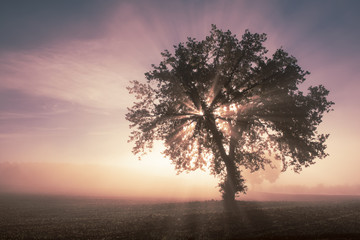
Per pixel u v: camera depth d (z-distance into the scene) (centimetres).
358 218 1853
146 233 1516
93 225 1922
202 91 2775
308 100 2617
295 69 2464
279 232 1424
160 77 2662
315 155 2708
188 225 1720
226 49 2628
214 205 3019
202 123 2828
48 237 1516
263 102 2664
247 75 2681
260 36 2575
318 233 1361
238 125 2827
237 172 2825
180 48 2678
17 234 1650
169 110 2722
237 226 1628
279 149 2967
